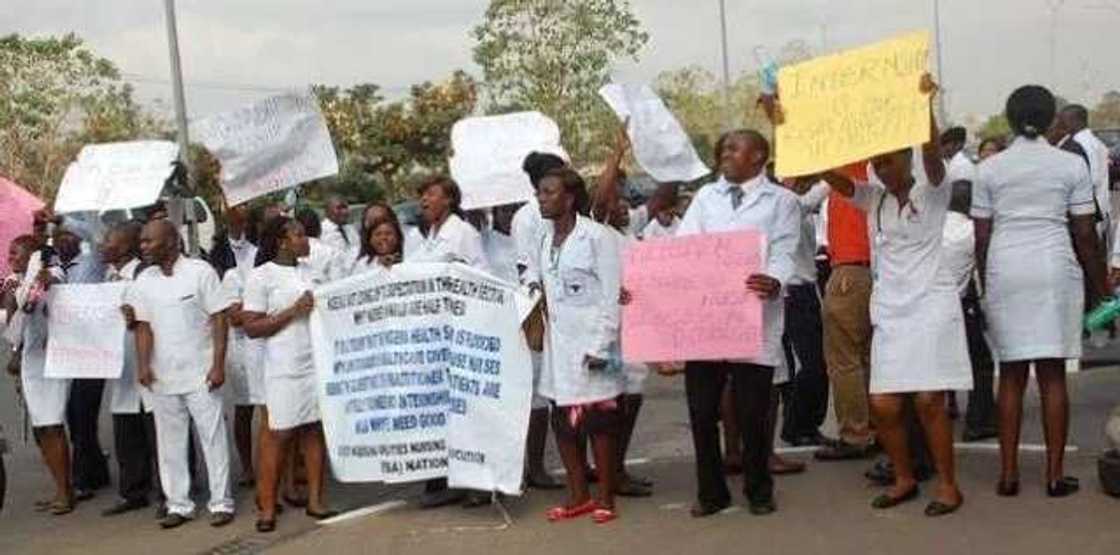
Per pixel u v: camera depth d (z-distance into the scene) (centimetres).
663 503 734
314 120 827
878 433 720
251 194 824
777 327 676
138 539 749
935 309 648
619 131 825
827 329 795
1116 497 669
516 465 722
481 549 670
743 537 652
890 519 662
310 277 803
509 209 879
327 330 741
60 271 829
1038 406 924
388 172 3469
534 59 3234
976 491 702
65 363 794
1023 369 681
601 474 704
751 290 652
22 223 819
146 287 759
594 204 782
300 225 755
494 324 726
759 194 678
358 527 736
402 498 800
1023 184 661
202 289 759
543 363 714
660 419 1011
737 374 680
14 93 3822
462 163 885
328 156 830
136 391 807
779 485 751
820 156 630
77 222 1136
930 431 662
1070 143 1034
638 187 2180
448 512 753
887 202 652
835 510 688
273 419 739
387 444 741
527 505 756
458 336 732
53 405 818
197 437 867
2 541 766
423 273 733
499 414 725
